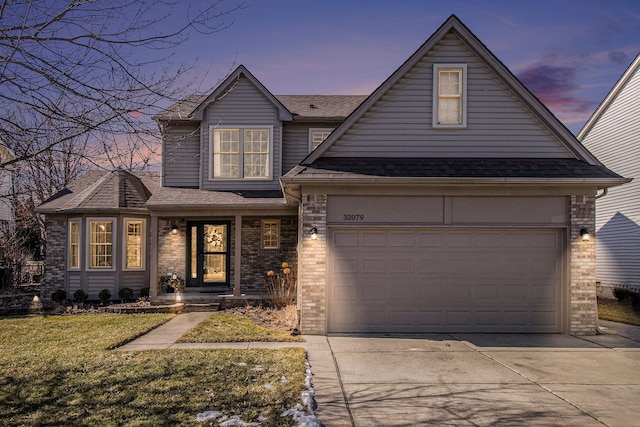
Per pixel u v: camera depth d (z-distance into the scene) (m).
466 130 11.06
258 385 6.35
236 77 14.98
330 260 10.37
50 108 5.29
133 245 15.34
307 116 15.16
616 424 5.24
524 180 9.84
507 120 11.06
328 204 10.37
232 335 9.84
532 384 6.67
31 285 18.95
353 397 6.08
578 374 7.18
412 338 9.79
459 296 10.41
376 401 5.93
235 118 15.07
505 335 10.14
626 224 17.17
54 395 5.98
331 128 15.54
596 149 19.00
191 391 6.10
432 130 11.07
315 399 6.00
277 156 15.02
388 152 11.03
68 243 15.24
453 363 7.80
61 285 15.39
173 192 14.56
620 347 9.04
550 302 10.44
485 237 10.48
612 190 18.00
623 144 17.39
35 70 5.01
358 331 10.32
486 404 5.84
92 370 7.10
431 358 8.13
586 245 10.31
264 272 15.54
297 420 5.12
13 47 4.91
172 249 15.62
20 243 19.67
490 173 10.11
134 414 5.31
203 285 15.67
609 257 18.16
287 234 15.59
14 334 9.96
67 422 5.09
